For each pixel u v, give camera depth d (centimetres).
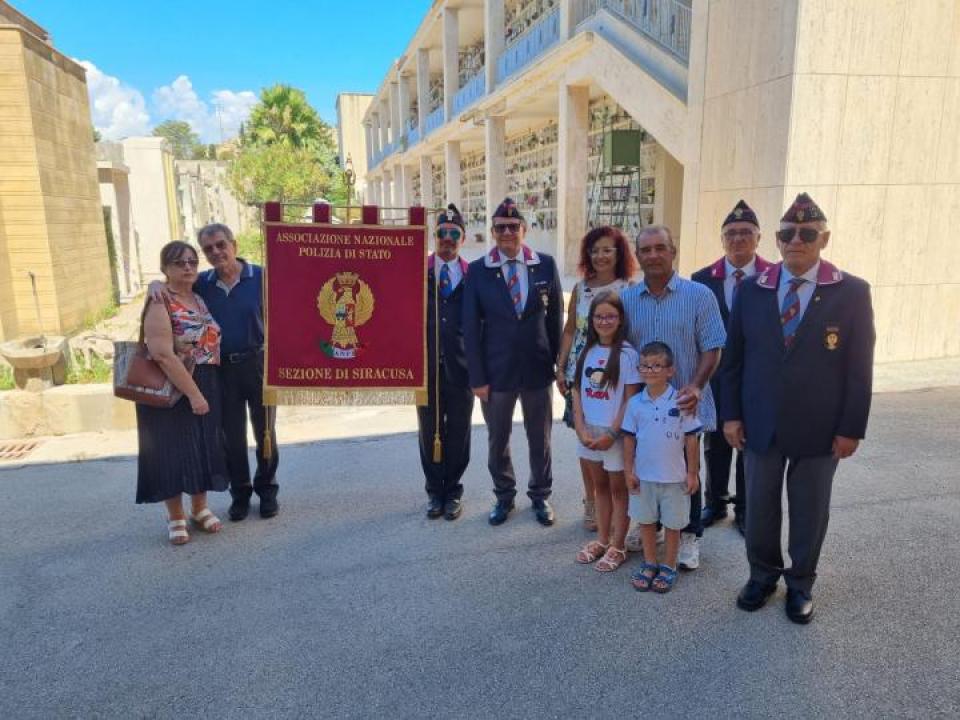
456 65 2412
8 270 1102
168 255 418
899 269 782
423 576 391
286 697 293
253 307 461
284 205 457
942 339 816
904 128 748
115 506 500
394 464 580
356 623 346
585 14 1330
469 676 303
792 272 321
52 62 1180
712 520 449
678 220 1325
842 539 412
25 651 329
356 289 457
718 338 373
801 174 733
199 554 425
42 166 1112
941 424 607
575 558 408
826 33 709
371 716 280
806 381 316
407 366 461
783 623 334
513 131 2359
